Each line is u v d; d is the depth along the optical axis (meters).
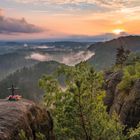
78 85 11.60
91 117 12.31
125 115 42.69
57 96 11.96
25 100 9.17
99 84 12.47
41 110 9.01
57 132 12.04
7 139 6.00
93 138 12.46
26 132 7.04
